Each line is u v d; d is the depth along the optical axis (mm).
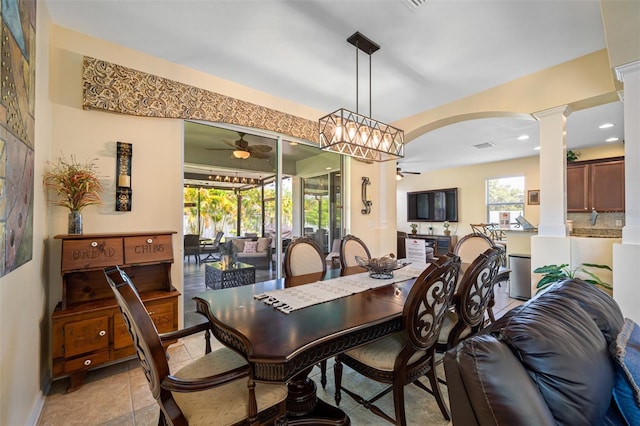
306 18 2250
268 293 1934
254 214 3773
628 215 2289
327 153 4613
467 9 2143
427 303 1556
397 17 2227
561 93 2953
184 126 3041
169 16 2229
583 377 855
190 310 3412
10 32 1306
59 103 2314
